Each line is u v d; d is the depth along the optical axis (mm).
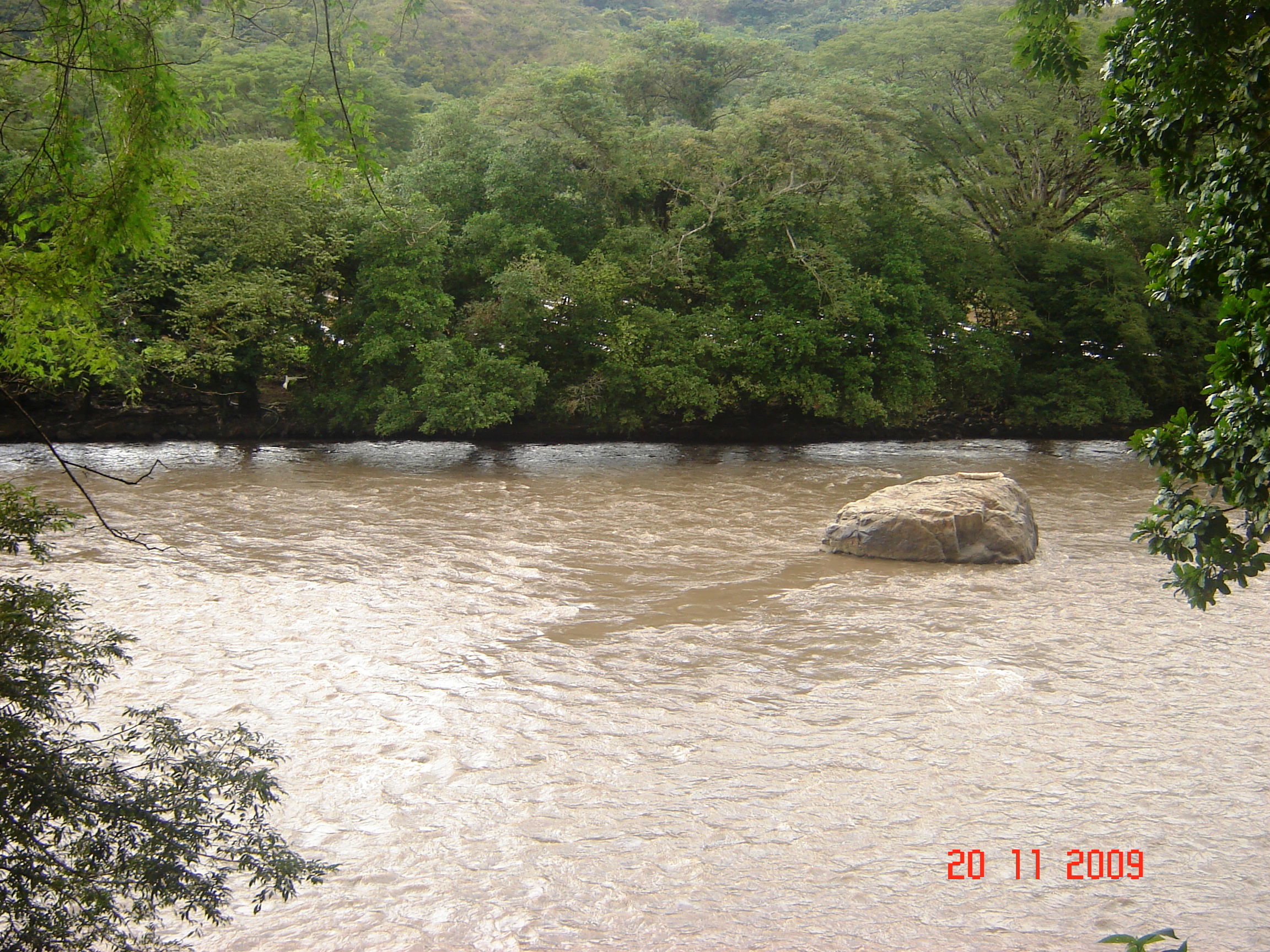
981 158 36000
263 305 26484
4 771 4578
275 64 38438
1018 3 8648
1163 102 6375
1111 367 35188
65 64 6523
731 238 32250
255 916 6793
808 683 11414
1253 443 5480
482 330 29078
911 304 32125
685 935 6641
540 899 7047
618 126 31188
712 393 29859
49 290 6539
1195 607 6070
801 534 19375
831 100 32438
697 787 8797
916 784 8875
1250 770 9188
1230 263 5961
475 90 54594
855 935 6641
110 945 5590
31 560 16031
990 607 14539
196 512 20250
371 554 17172
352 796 8547
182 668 11492
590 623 13594
